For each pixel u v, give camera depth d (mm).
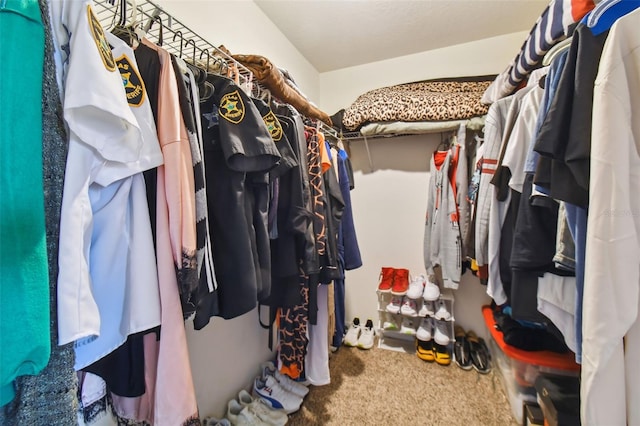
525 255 797
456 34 1756
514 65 1157
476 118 1537
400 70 2012
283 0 1434
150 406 583
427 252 1778
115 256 454
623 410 481
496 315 1501
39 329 321
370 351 1806
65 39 388
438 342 1653
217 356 1149
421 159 1981
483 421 1213
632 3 515
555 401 966
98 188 441
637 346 479
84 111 387
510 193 942
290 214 860
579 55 553
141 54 532
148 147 479
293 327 1226
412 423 1204
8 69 314
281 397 1261
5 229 304
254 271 646
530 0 1464
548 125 576
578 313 592
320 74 2219
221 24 1192
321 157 1074
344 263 1338
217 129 644
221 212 629
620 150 480
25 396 342
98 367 521
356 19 1600
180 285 505
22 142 320
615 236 478
